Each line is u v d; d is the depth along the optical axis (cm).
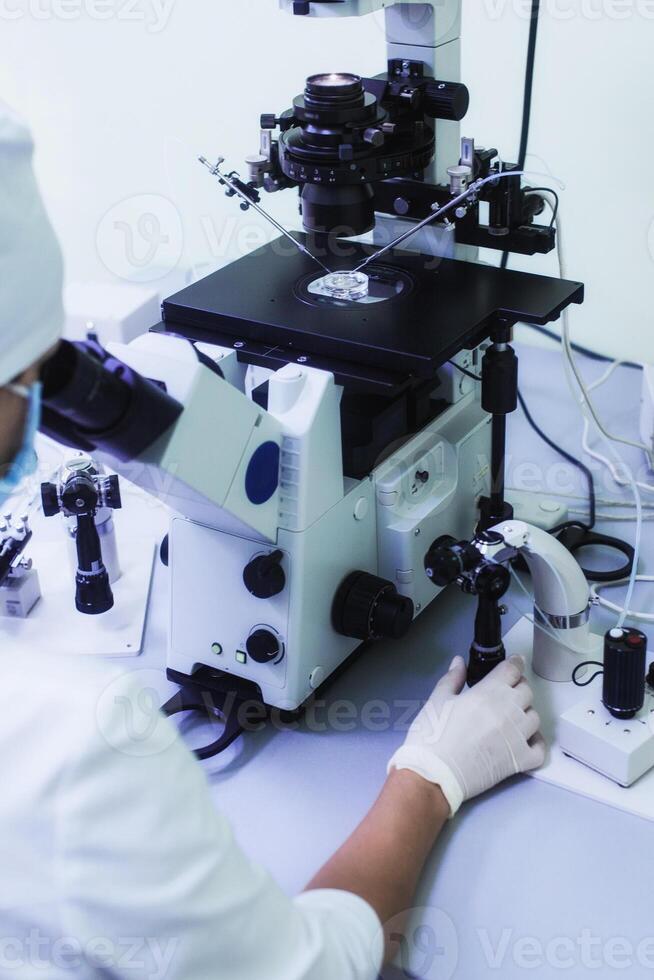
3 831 73
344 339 129
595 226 209
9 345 68
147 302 183
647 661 137
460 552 123
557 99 200
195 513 124
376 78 145
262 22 224
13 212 68
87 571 144
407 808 110
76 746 74
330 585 131
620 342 218
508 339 141
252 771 126
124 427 93
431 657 142
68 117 261
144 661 141
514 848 115
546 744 127
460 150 148
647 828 117
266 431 117
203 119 245
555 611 131
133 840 74
